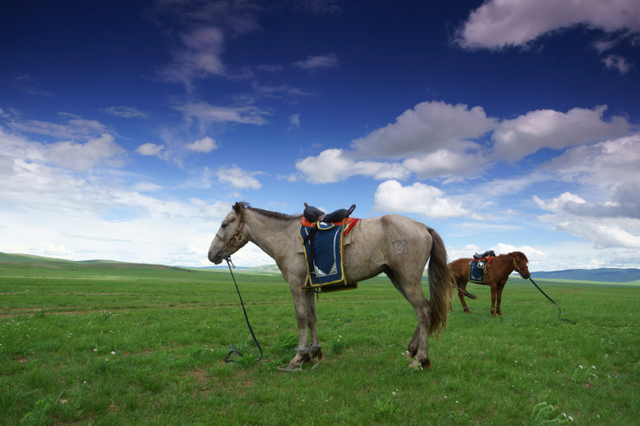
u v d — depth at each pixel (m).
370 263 6.28
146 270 136.25
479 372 6.09
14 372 5.55
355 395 4.86
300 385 5.30
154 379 5.14
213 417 4.11
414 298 6.11
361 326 11.55
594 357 7.31
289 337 7.92
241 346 7.68
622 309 19.50
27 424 3.66
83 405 4.23
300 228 6.76
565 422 4.03
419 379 5.50
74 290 27.52
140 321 11.55
